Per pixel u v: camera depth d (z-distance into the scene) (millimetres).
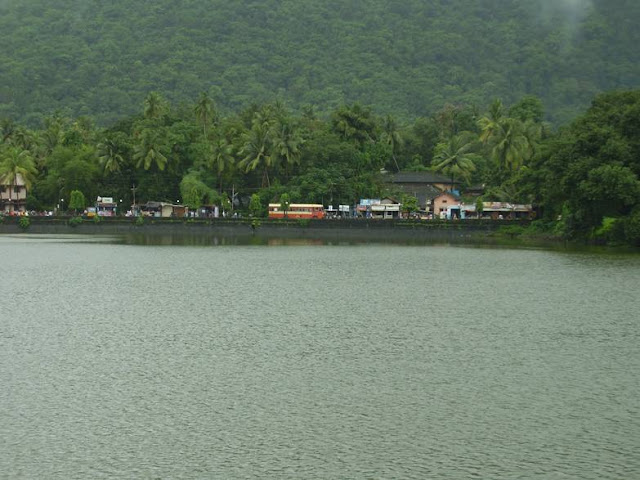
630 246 159000
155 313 76125
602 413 46406
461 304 82812
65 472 38406
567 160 162500
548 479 37844
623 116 161625
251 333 66562
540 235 191375
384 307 80438
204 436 42656
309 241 188000
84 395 49094
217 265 122750
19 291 91188
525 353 60125
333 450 40938
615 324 71812
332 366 55875
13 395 49031
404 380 52562
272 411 46406
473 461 39750
